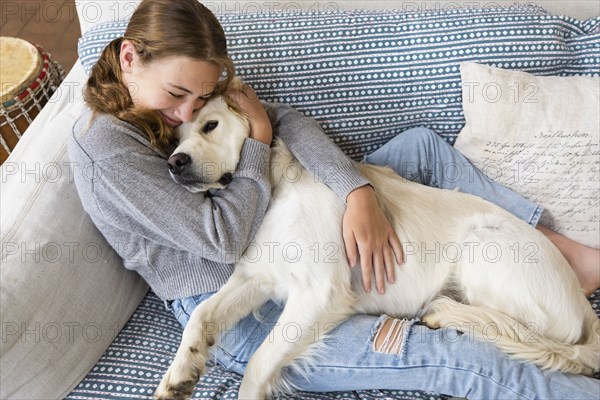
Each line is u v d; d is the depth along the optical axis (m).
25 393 1.24
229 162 1.39
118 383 1.33
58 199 1.42
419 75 1.65
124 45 1.29
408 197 1.55
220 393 1.34
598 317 1.58
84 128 1.34
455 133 1.75
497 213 1.56
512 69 1.66
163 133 1.38
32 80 2.07
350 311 1.42
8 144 2.13
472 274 1.47
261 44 1.62
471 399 1.30
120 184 1.29
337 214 1.44
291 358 1.36
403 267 1.47
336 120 1.69
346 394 1.39
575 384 1.29
